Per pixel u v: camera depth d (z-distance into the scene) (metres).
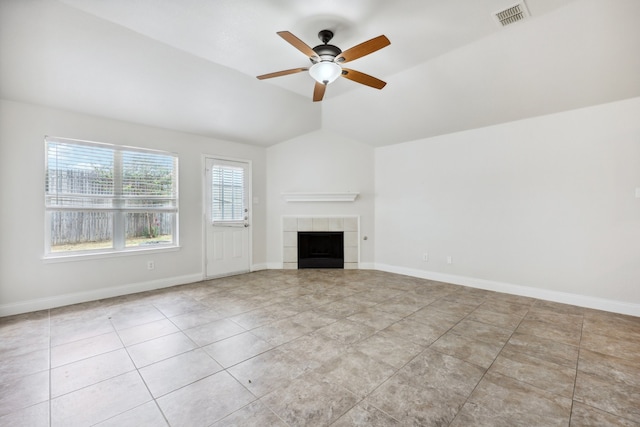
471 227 4.30
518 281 3.88
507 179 3.96
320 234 5.58
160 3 2.31
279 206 5.53
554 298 3.61
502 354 2.31
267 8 2.37
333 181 5.52
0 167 3.06
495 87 3.36
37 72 2.85
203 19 2.51
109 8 2.35
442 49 2.98
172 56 3.03
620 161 3.17
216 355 2.30
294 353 2.33
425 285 4.37
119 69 3.03
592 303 3.35
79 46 2.68
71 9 2.34
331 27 2.62
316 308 3.37
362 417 1.62
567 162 3.49
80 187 3.57
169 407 1.70
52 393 1.82
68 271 3.46
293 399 1.78
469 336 2.63
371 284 4.42
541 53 2.81
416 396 1.80
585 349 2.39
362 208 5.49
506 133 3.95
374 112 4.50
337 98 4.44
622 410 1.68
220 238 4.88
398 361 2.21
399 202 5.16
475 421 1.59
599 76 2.91
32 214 3.24
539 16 2.46
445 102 3.82
